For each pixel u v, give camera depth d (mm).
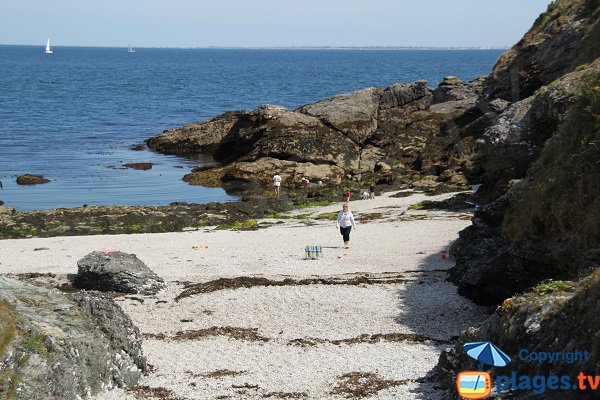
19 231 39469
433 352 19516
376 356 19234
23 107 114250
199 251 33031
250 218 43469
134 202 50219
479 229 27094
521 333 15273
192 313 23844
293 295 25438
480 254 24984
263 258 31266
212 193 53281
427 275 27750
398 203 45406
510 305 16125
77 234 39500
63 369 15938
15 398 14711
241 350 20078
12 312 16953
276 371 18250
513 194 24875
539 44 56594
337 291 25844
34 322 16969
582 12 55844
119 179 58656
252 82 192500
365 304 24359
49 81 182500
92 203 49750
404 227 37250
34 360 15633
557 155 25125
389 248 32469
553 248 21234
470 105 66875
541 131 38938
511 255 22594
